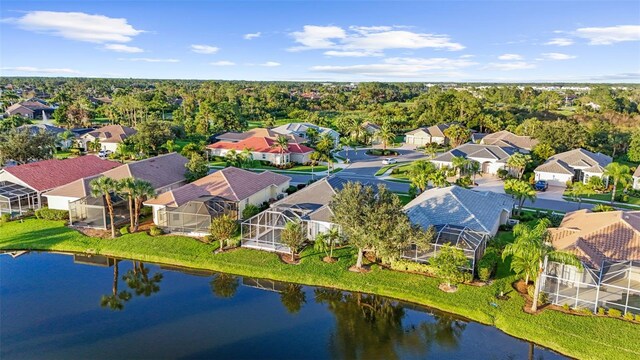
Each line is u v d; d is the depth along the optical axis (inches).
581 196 2800.2
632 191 2849.4
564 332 1269.7
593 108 7155.5
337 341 1288.1
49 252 1935.3
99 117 6850.4
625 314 1309.1
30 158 3201.3
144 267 1798.7
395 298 1523.1
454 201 1914.4
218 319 1405.0
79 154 4178.2
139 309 1461.6
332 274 1654.8
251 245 1892.2
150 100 7313.0
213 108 5910.4
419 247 1625.2
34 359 1178.0
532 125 4965.6
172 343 1263.5
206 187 2295.8
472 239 1665.8
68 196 2294.5
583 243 1518.2
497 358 1205.1
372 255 1787.6
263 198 2476.6
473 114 6087.6
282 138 3885.3
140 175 2509.8
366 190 1635.1
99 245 1940.2
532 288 1473.9
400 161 4133.9
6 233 2087.8
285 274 1674.5
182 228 2039.9
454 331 1339.8
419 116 6909.5
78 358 1183.6
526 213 2336.4
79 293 1573.6
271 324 1379.2
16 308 1457.9
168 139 4224.9
